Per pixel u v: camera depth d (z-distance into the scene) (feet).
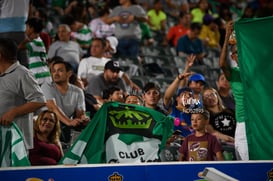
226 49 65.46
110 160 55.01
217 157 61.41
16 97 57.41
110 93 75.61
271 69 59.57
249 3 159.33
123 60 108.47
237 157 64.49
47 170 47.78
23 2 79.10
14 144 54.49
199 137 62.18
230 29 65.31
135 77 103.24
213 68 118.83
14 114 55.31
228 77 65.21
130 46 111.55
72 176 48.14
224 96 85.51
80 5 114.32
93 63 92.02
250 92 59.72
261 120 59.26
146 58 115.65
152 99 70.33
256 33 60.03
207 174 46.60
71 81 81.25
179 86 82.23
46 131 60.18
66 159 54.49
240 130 63.77
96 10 127.24
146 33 123.54
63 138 69.26
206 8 148.25
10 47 57.26
